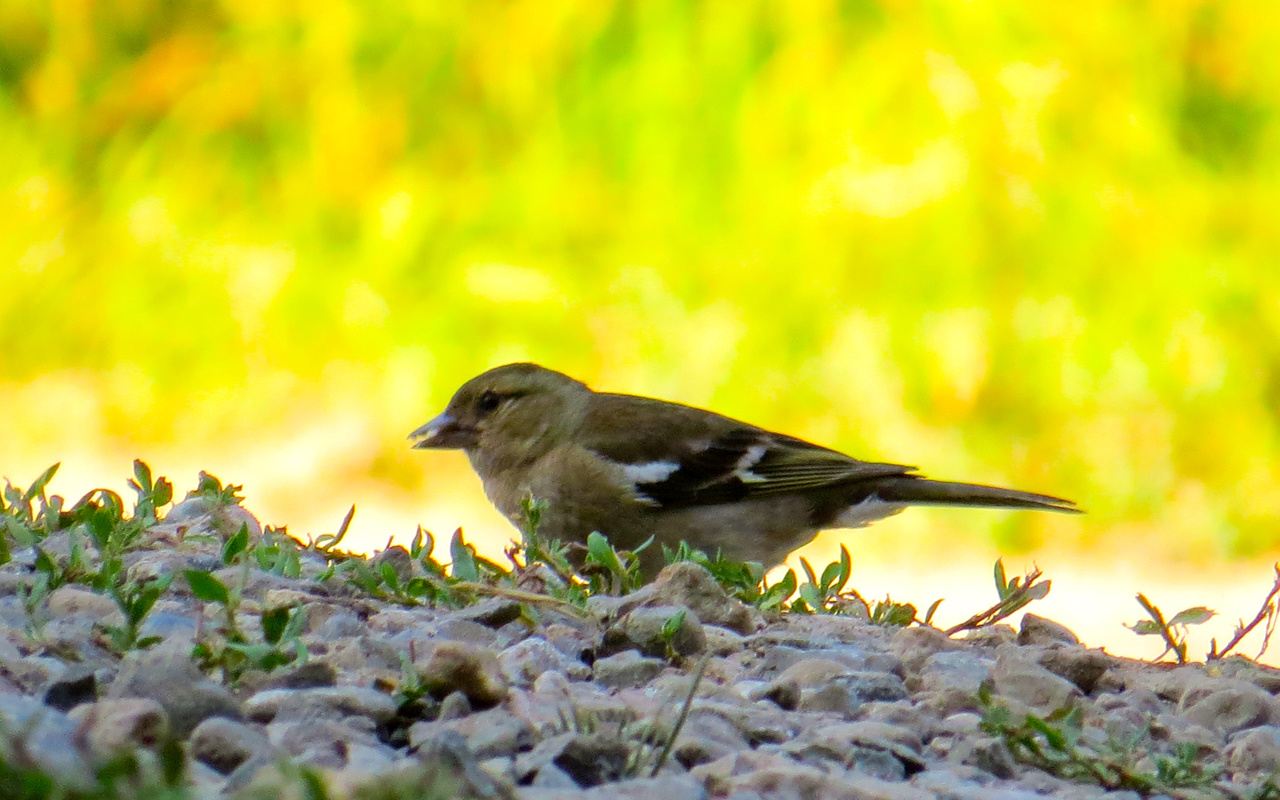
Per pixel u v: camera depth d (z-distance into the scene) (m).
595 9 18.08
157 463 15.91
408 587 5.00
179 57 18.48
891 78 17.45
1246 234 16.94
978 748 3.84
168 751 2.70
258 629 4.35
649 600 4.96
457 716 3.66
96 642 4.04
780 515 7.92
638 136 17.66
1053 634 5.56
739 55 17.73
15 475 15.04
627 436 7.73
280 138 18.05
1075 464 16.02
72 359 17.45
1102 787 3.81
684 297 17.08
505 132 18.03
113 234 17.84
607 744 3.35
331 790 2.88
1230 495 15.80
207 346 17.16
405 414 16.58
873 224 16.95
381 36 18.25
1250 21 17.38
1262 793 3.74
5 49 18.64
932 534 14.55
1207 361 16.36
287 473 15.88
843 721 4.05
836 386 16.56
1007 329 16.58
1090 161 17.12
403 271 17.28
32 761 2.76
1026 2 17.52
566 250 17.45
